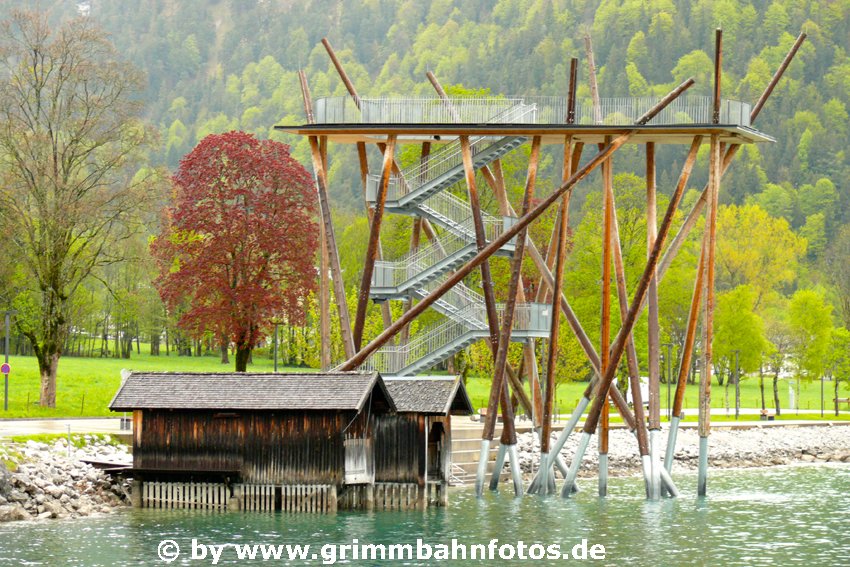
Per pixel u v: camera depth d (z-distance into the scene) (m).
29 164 98.69
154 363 158.38
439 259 74.88
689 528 61.59
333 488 62.03
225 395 63.19
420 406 64.75
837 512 68.81
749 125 70.94
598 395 70.56
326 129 70.25
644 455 71.69
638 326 131.88
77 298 122.44
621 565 52.03
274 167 105.44
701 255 70.50
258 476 62.84
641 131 68.81
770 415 143.88
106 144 103.12
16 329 135.38
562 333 117.31
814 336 154.75
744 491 79.88
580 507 67.88
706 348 71.31
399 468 64.94
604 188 69.62
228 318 100.88
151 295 166.12
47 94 100.50
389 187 75.88
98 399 112.25
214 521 59.81
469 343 75.44
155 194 100.81
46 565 49.50
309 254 104.75
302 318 105.88
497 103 71.38
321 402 61.56
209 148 106.00
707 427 72.62
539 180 130.88
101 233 103.31
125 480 66.56
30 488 61.97
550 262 76.69
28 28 100.62
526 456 87.62
